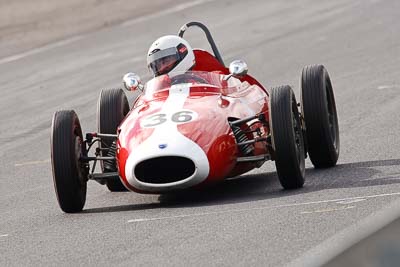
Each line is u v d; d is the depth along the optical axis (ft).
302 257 81.20
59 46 320.50
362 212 95.81
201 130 110.63
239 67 124.57
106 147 129.80
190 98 120.06
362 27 285.64
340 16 312.09
